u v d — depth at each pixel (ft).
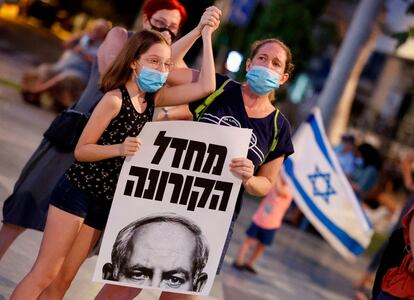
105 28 54.90
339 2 76.38
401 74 110.11
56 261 14.97
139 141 14.53
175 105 15.93
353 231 29.94
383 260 17.08
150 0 18.24
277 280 32.32
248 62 16.03
